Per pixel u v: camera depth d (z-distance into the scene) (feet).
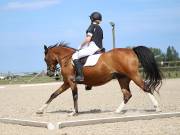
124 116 38.86
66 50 44.11
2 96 76.23
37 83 126.21
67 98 66.64
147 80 40.29
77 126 35.76
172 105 49.55
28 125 37.65
